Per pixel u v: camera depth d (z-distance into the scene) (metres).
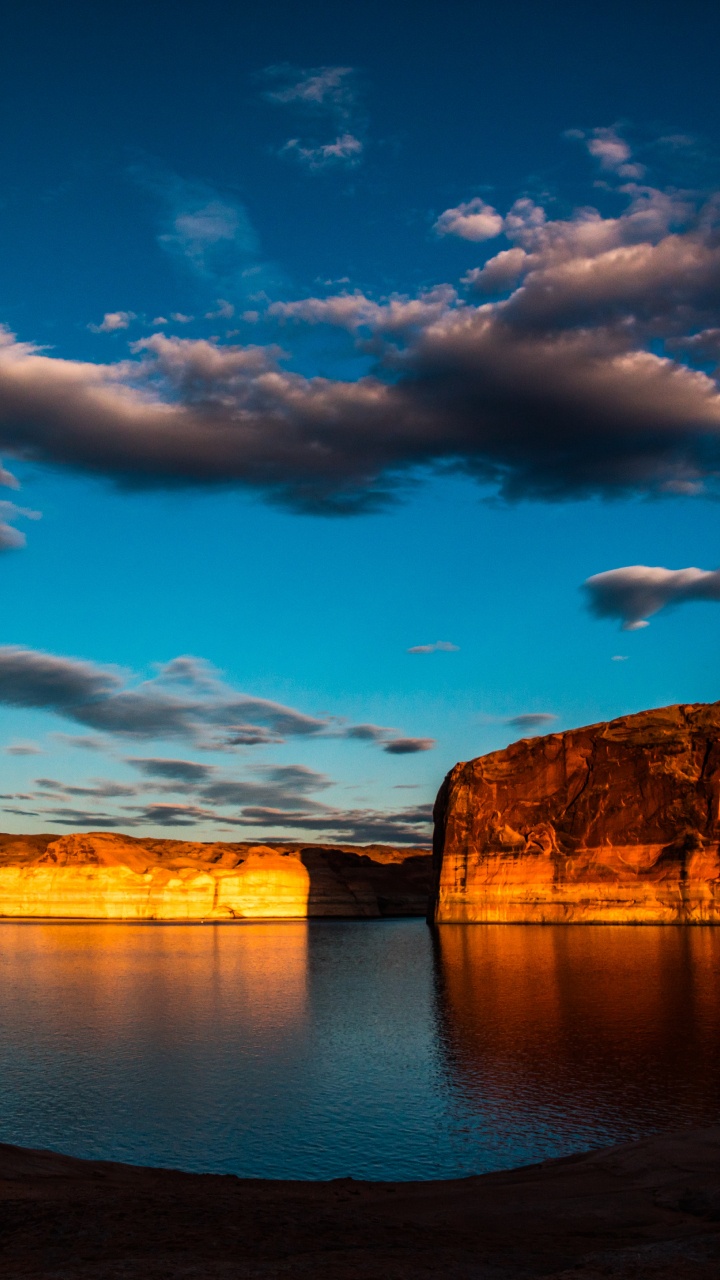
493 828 154.62
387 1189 21.97
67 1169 21.58
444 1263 13.40
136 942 131.62
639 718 146.25
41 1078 39.56
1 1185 18.38
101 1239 14.71
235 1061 42.91
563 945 99.75
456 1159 27.25
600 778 144.12
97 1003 65.06
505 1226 17.08
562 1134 29.05
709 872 127.38
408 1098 34.84
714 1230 15.18
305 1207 18.64
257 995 68.81
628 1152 22.55
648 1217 17.06
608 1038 44.59
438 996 64.12
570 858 142.62
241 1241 14.80
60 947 121.75
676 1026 47.00
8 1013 60.38
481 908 152.00
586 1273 12.20
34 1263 13.29
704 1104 31.62
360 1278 12.20
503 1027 49.47
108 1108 34.22
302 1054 44.31
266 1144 29.31
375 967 87.88
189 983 77.75
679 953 84.62
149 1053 45.28
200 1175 23.31
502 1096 34.28
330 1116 32.62
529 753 155.62
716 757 132.62
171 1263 12.88
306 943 127.38
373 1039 48.00
